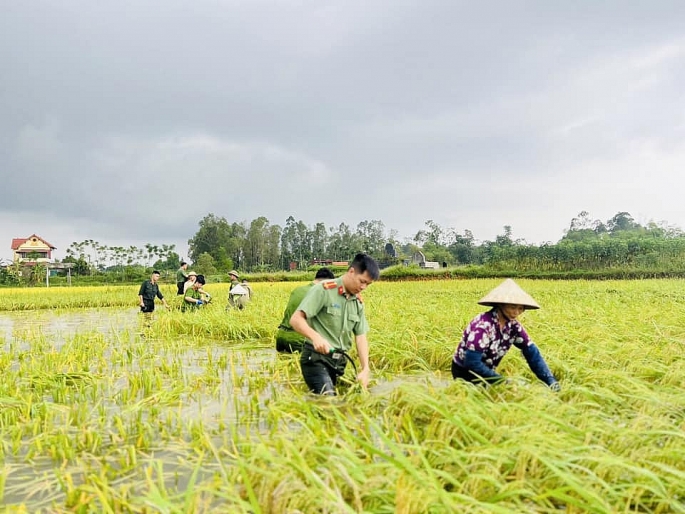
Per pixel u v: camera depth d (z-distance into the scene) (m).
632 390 4.54
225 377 6.33
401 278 42.94
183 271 18.02
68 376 6.11
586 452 3.17
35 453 3.74
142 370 6.23
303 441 3.26
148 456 3.64
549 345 6.98
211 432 4.11
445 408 3.74
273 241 112.75
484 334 4.80
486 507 2.41
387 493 2.61
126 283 60.28
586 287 23.84
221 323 10.61
